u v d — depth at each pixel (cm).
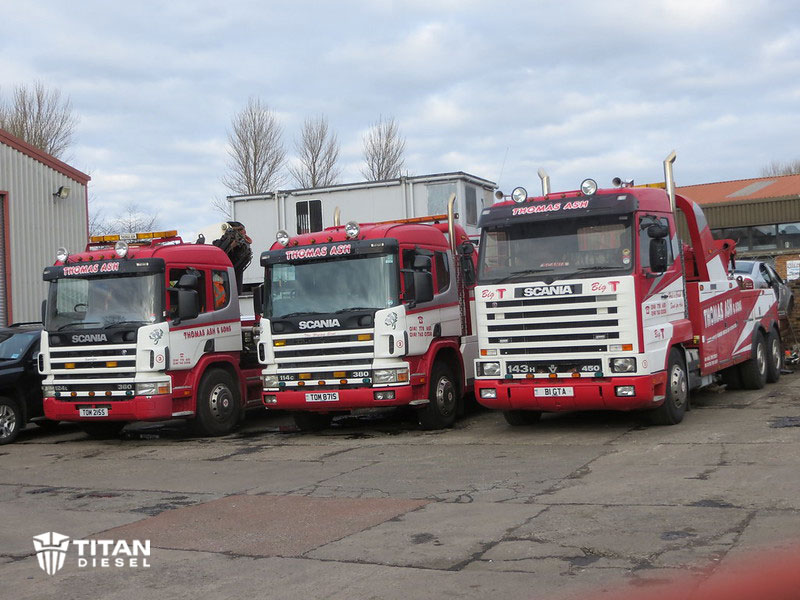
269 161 4300
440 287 1388
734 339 1462
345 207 1923
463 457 1085
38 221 2325
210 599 612
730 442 1045
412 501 860
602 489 852
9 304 2211
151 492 999
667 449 1033
